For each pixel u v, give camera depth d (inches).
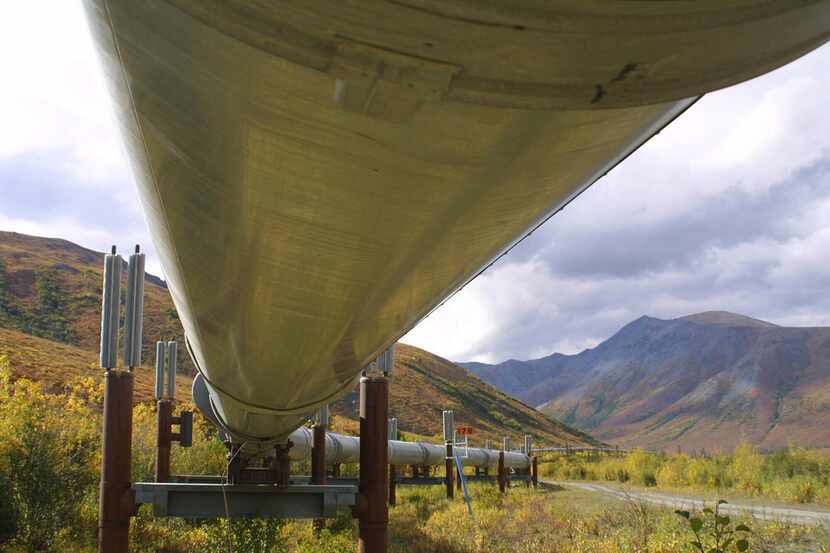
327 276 104.9
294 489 339.0
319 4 48.6
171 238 118.3
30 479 479.8
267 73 60.0
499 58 51.8
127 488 317.1
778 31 52.1
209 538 438.3
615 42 49.7
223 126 71.3
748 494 840.9
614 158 85.4
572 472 1676.9
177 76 67.7
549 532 575.2
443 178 73.3
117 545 311.0
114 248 327.9
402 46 51.4
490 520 665.6
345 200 79.3
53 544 465.1
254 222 89.8
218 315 149.3
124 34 67.3
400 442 904.3
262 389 225.6
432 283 121.8
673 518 511.2
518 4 46.3
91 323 2910.9
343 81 56.9
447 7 46.8
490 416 4411.9
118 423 315.6
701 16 48.3
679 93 56.6
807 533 461.7
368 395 314.0
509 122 62.9
